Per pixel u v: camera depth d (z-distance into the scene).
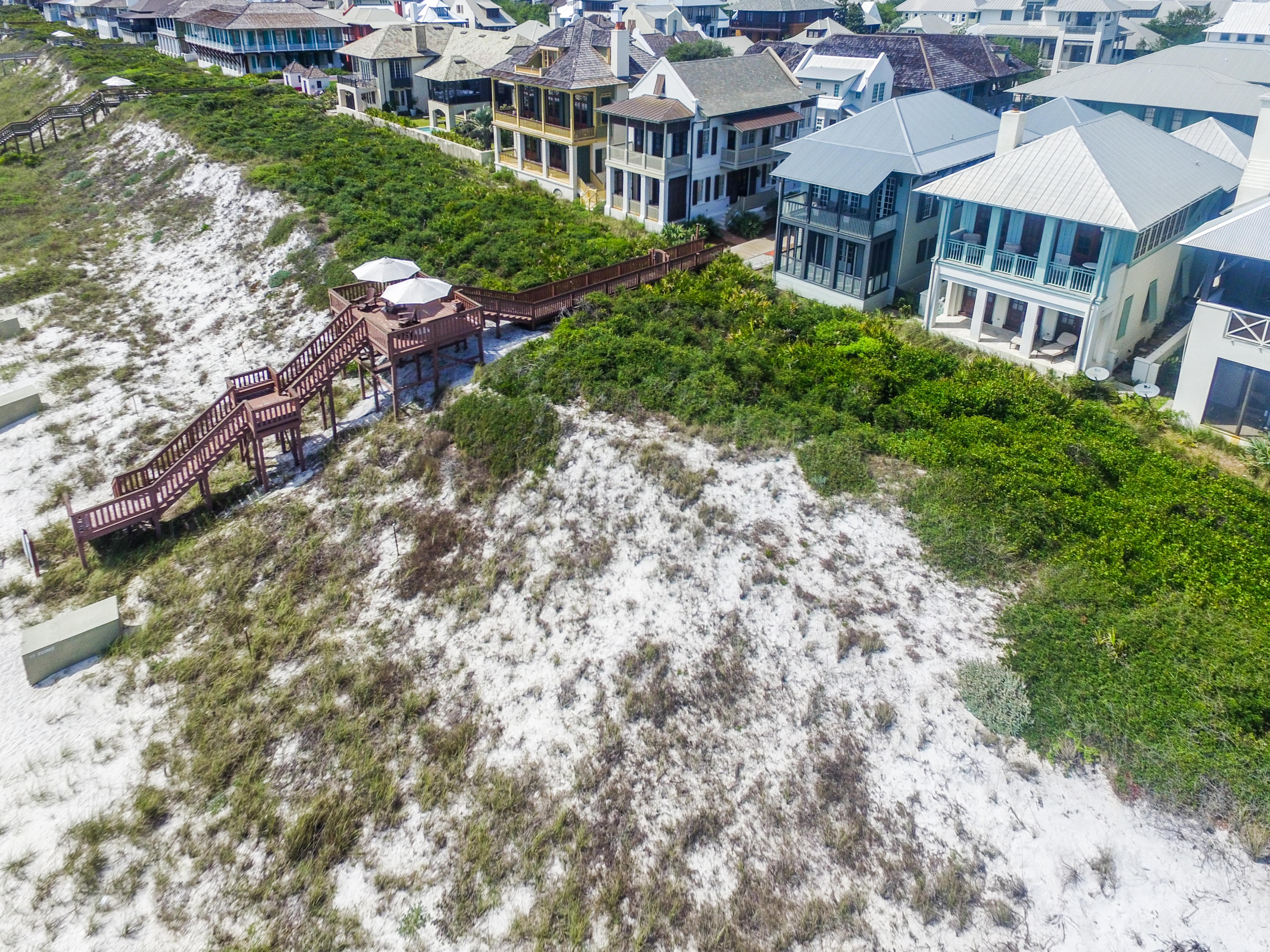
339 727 21.91
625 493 27.05
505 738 21.39
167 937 18.19
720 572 24.52
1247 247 28.20
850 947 17.31
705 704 21.56
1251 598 22.34
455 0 108.94
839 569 24.44
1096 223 30.81
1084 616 22.34
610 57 55.75
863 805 19.42
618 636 23.22
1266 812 18.12
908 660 21.97
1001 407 30.25
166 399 36.56
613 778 20.30
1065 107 45.19
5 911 18.64
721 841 19.06
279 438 31.58
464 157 61.03
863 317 37.84
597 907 18.11
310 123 65.62
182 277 46.78
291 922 18.33
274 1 100.25
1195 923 17.19
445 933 17.97
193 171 57.16
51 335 42.09
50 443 34.00
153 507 28.05
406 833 19.72
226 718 22.47
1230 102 55.19
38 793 20.94
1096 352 34.00
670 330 34.91
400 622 24.62
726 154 50.47
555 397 30.81
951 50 73.00
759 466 27.92
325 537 27.69
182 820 20.31
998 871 18.22
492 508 27.44
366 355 33.75
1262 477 27.86
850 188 37.28
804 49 82.31
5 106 84.94
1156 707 20.00
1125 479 27.25
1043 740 19.94
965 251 35.53
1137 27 102.94
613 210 51.56
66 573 27.52
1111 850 18.22
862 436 28.84
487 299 35.12
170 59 95.88
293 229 47.59
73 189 60.09
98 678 24.02
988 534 24.97
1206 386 30.25
